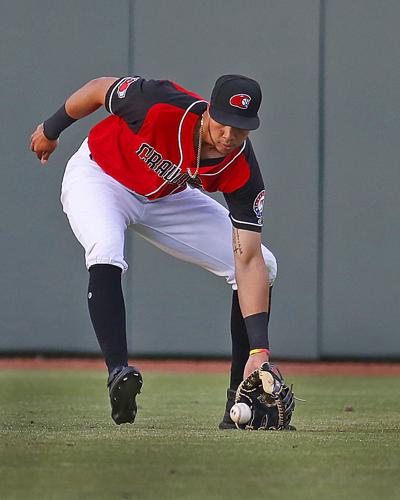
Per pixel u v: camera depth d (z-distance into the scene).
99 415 17.86
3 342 30.19
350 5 29.08
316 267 29.41
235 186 13.59
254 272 14.03
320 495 9.43
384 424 16.45
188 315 29.67
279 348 29.67
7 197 29.80
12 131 29.66
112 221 13.97
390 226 29.38
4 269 29.95
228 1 29.06
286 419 14.45
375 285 29.48
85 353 30.12
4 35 29.48
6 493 9.47
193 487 9.75
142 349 29.70
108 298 13.47
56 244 29.88
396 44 29.16
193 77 29.14
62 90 29.44
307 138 29.12
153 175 13.98
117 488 9.68
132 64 29.20
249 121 12.64
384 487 9.84
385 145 29.22
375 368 29.14
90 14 29.23
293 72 29.06
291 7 29.02
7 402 20.56
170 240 15.12
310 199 29.22
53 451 11.76
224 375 27.34
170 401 21.27
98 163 14.35
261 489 9.68
